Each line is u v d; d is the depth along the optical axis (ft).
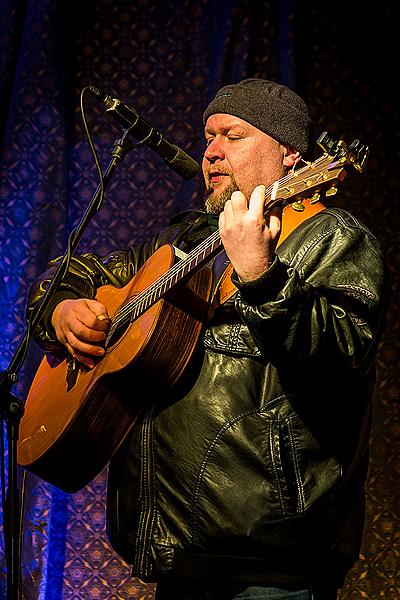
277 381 6.91
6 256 13.15
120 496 7.59
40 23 13.78
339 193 13.28
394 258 13.12
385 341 12.84
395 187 13.35
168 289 7.11
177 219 9.32
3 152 13.47
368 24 13.92
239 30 13.42
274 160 8.00
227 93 8.21
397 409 12.65
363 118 13.62
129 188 13.62
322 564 6.93
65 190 13.38
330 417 6.95
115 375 7.40
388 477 12.46
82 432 7.61
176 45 14.01
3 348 12.87
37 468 8.00
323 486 6.82
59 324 8.13
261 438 6.79
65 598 12.34
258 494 6.71
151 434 7.29
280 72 13.37
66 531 12.50
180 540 6.95
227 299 7.32
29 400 8.69
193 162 8.28
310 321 6.24
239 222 6.09
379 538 12.29
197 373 7.18
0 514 11.99
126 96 13.92
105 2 14.26
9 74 13.79
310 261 6.93
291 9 13.55
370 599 12.12
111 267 9.24
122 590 12.38
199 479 6.89
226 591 6.87
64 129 13.57
